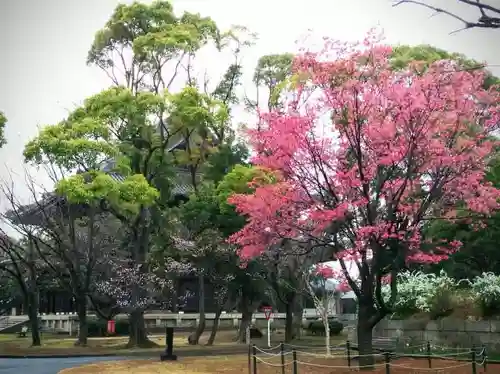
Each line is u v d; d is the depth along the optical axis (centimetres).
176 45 2998
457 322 1928
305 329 3894
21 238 3978
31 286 3222
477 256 2472
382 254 1579
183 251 2919
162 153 3111
